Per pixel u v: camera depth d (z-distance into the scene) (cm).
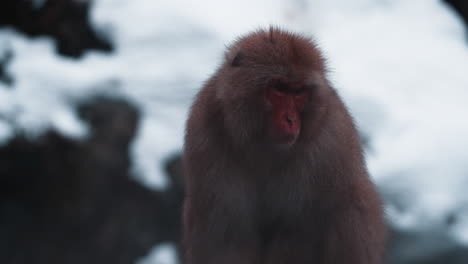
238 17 1755
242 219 730
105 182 1549
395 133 1625
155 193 1550
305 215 728
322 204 717
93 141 1549
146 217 1559
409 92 1700
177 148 1586
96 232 1561
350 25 1850
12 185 1566
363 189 748
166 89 1625
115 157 1555
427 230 1502
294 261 748
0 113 1527
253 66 691
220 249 730
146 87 1625
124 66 1656
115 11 1734
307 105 695
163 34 1697
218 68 749
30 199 1577
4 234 1580
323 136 702
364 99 1656
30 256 1584
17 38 1709
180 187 1559
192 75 1636
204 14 1717
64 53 1706
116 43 1702
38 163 1539
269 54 689
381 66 1741
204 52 1672
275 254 749
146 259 1551
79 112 1578
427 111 1659
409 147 1593
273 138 684
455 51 1814
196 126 709
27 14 1728
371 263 753
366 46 1792
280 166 714
